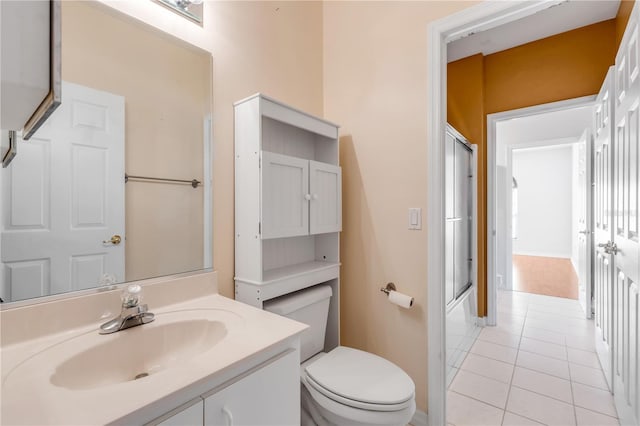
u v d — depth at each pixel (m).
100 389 0.64
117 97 1.08
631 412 1.38
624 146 1.43
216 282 1.32
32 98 0.49
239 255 1.41
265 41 1.62
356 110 1.86
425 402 1.58
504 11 1.37
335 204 1.73
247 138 1.38
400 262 1.67
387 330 1.72
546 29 2.53
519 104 2.79
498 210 4.39
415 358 1.62
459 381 2.03
